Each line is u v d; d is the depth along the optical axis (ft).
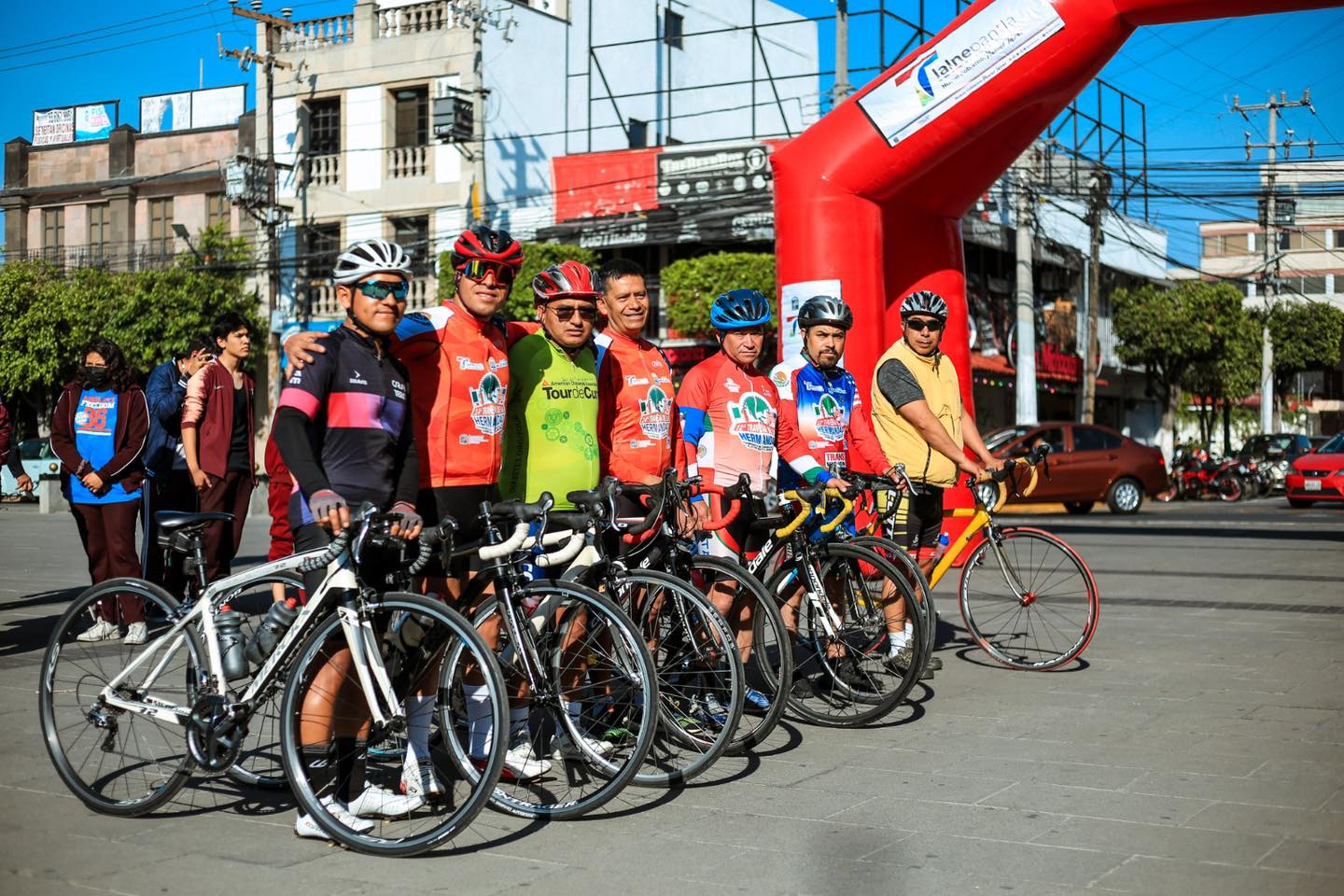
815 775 14.66
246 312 89.81
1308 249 190.80
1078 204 97.86
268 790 14.11
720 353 18.16
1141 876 10.99
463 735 13.23
